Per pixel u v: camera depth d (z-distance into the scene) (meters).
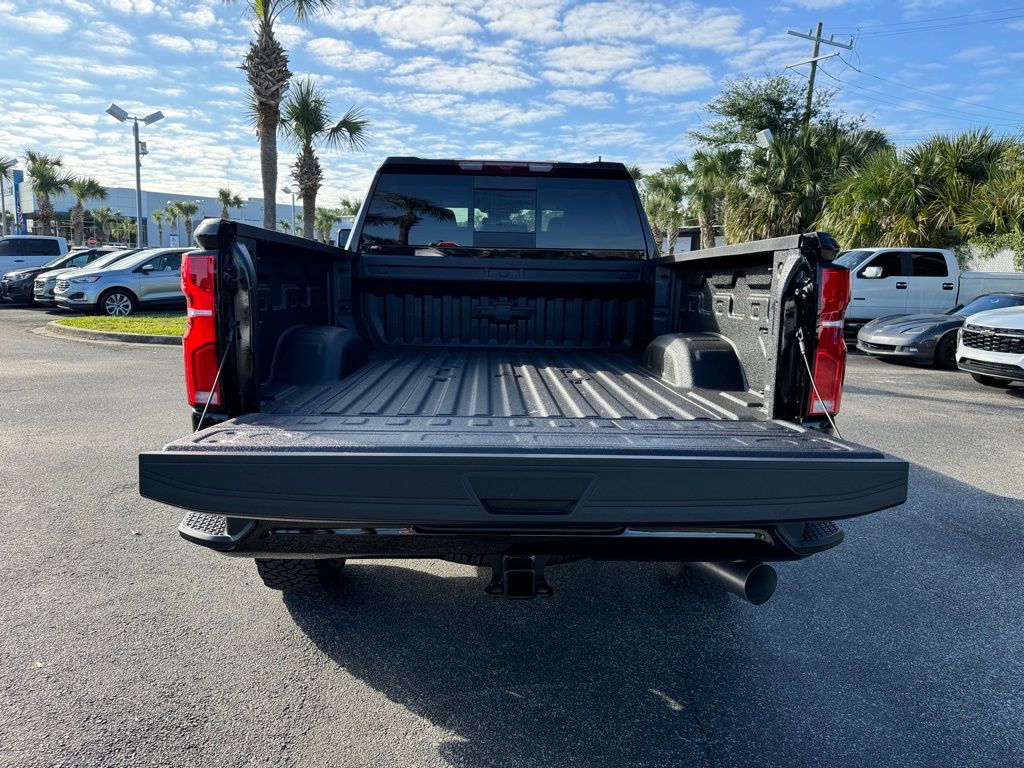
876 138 24.09
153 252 17.78
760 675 2.86
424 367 3.89
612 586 3.70
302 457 2.10
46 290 18.91
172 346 12.70
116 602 3.36
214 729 2.46
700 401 3.10
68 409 7.41
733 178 27.00
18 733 2.40
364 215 4.52
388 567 3.86
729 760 2.34
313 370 3.36
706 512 2.15
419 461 2.09
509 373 3.76
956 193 18.77
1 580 3.55
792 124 31.83
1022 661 2.98
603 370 3.89
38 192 45.75
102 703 2.58
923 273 14.90
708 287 3.72
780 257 2.75
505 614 3.35
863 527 4.54
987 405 8.58
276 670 2.83
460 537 2.29
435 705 2.63
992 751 2.40
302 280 3.74
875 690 2.76
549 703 2.65
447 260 4.48
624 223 4.59
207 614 3.27
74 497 4.75
